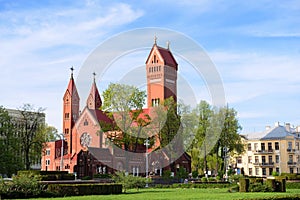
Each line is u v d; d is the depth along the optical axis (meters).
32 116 78.56
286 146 102.81
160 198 29.98
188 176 71.88
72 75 115.50
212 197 31.45
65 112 114.12
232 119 77.69
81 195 34.62
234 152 91.62
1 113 77.19
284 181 42.44
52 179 47.94
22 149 78.31
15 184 31.48
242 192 41.06
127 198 29.94
